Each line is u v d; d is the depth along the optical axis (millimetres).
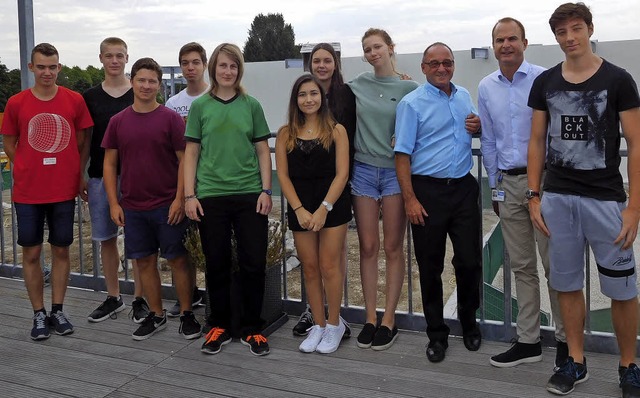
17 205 3684
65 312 4160
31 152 3641
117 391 2996
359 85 3430
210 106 3344
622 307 2779
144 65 3457
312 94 3264
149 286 3723
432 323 3320
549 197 2818
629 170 2660
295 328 3686
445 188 3221
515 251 3182
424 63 3209
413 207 3211
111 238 4047
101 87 3982
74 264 7766
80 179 3861
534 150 2916
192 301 3920
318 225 3248
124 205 3627
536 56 12461
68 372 3215
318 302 3467
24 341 3645
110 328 3855
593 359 3207
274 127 15500
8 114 3684
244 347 3508
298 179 3334
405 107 3184
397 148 3166
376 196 3439
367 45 3373
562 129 2732
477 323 3549
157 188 3555
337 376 3119
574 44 2643
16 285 4785
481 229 3400
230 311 3568
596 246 2756
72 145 3756
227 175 3330
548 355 3283
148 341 3631
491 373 3104
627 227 2652
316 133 3305
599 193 2697
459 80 13352
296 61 15016
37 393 2984
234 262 3617
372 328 3539
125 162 3562
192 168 3379
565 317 2910
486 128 3227
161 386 3045
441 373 3123
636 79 11844
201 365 3283
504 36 3043
